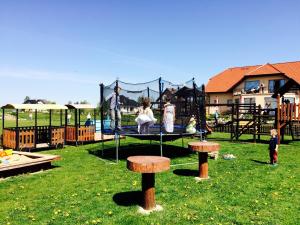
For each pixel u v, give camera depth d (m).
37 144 16.59
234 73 57.53
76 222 6.12
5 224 6.08
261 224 5.94
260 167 11.01
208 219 6.18
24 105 15.61
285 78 46.12
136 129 15.76
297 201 7.23
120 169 10.97
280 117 17.56
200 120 13.58
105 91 13.92
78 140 17.95
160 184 8.77
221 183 8.83
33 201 7.48
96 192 8.09
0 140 17.61
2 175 9.86
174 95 16.02
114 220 6.16
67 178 9.73
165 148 16.12
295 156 13.32
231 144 17.80
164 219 6.18
